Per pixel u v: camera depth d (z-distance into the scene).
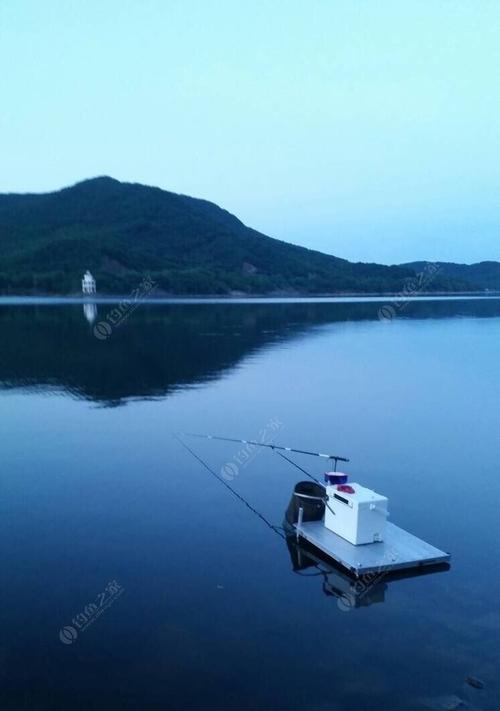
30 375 19.47
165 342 29.20
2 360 22.61
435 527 8.12
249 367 21.95
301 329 38.53
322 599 6.22
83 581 6.52
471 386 18.78
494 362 24.27
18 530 7.82
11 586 6.40
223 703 4.70
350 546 7.01
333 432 13.04
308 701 4.74
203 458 11.03
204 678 4.98
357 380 19.61
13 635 5.54
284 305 70.25
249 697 4.77
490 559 7.18
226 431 12.92
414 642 5.53
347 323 44.41
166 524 8.07
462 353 27.27
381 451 11.70
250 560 7.06
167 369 21.09
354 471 10.47
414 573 6.78
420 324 44.34
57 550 7.26
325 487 7.80
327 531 7.43
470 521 8.34
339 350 27.78
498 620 5.90
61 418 13.81
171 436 12.45
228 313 52.94
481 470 10.59
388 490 9.57
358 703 4.73
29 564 6.89
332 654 5.32
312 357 25.06
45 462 10.62
